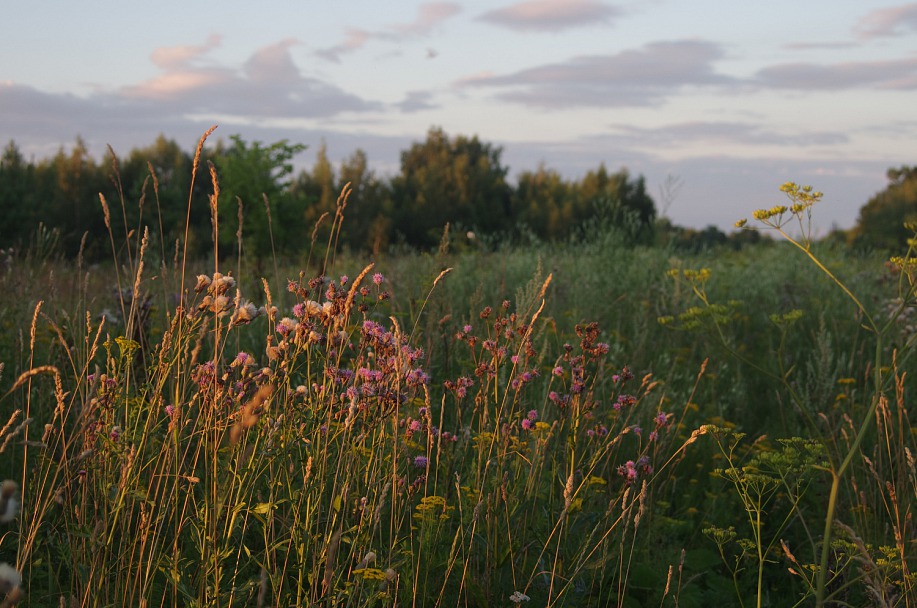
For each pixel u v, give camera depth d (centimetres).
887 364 554
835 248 1177
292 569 270
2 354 420
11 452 339
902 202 3622
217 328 254
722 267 966
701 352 629
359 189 4522
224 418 250
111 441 241
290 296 611
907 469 361
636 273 866
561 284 746
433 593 285
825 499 400
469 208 4531
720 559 354
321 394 261
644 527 358
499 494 295
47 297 500
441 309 482
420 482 284
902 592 284
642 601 323
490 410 370
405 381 276
